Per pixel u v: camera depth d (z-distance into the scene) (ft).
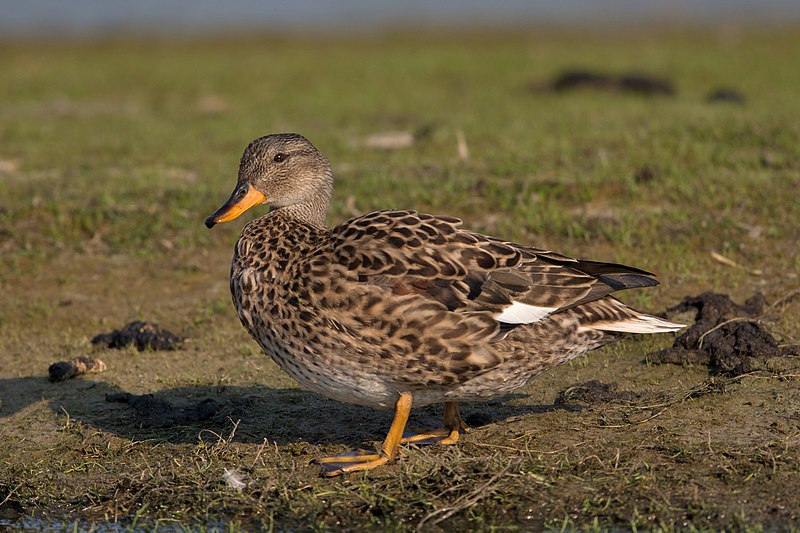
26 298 44.62
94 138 70.13
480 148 60.95
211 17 157.07
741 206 46.47
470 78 99.35
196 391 35.68
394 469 28.81
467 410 32.78
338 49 128.16
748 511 25.32
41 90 96.37
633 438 29.35
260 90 94.79
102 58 121.29
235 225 49.73
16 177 58.29
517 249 28.48
